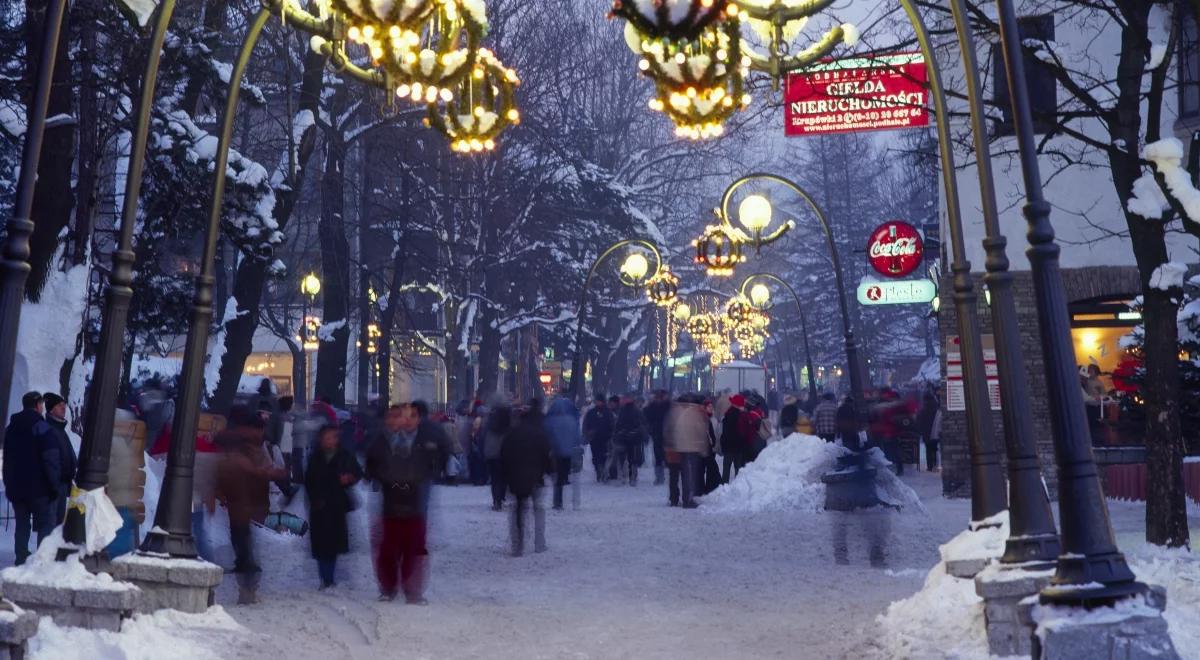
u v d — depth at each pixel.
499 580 16.91
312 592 15.59
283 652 11.34
